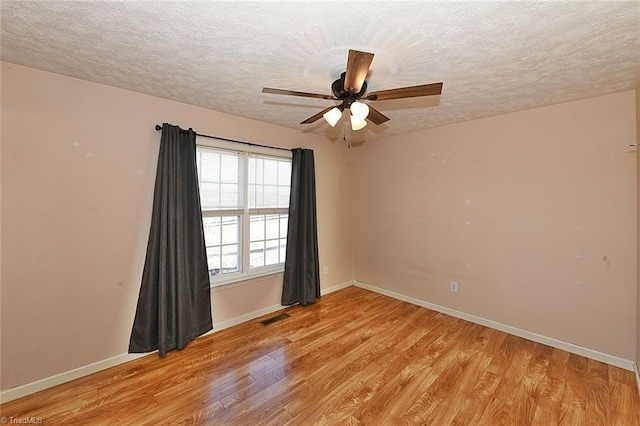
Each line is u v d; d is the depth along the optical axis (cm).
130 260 255
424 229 382
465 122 339
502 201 312
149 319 259
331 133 407
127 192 252
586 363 251
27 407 197
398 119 329
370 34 160
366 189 453
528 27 154
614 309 249
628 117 241
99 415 190
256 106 290
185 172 280
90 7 139
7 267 202
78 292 230
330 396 208
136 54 186
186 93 256
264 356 260
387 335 302
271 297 363
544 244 285
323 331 311
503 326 313
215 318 312
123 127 248
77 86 225
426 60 190
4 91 198
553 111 277
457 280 351
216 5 137
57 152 219
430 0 132
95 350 238
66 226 224
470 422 185
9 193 202
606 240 252
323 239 430
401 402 203
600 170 254
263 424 182
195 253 284
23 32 162
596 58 187
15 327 205
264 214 357
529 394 211
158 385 220
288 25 153
